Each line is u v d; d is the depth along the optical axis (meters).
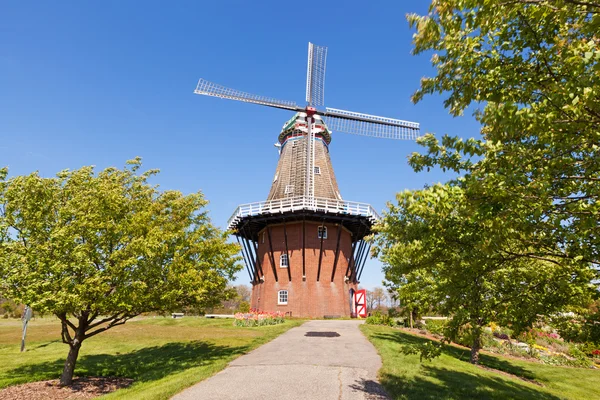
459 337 6.39
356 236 32.62
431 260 6.29
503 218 4.57
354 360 11.92
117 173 13.79
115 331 22.88
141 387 9.66
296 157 35.12
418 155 5.78
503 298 6.96
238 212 30.70
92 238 10.37
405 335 19.48
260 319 23.77
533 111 4.11
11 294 9.94
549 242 5.36
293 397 8.10
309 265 30.45
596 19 3.64
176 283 11.76
